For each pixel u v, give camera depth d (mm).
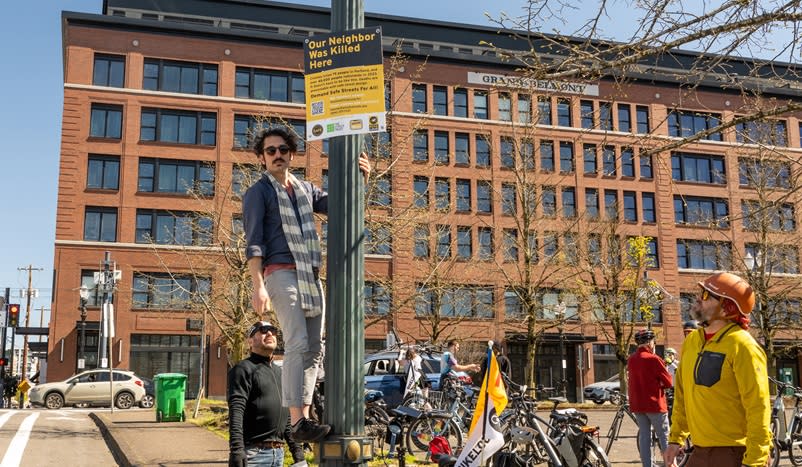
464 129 48438
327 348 4277
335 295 4301
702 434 4703
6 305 39688
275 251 4254
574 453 9688
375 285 22281
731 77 7797
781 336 48438
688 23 6652
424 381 17031
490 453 7223
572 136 47469
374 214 15742
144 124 45531
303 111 47031
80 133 44406
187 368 43594
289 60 48500
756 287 30562
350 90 4562
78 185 43875
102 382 31531
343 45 4617
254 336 5699
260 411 5578
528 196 29828
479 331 41594
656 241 51875
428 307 38344
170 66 46656
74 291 42750
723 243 37750
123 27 46031
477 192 47250
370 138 15398
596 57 6906
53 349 41969
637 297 35938
